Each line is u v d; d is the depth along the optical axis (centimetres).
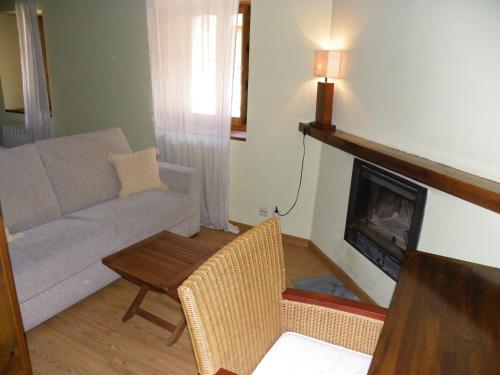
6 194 236
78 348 208
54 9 409
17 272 197
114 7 368
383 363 91
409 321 106
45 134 468
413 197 211
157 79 351
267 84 314
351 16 258
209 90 327
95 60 399
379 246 241
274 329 135
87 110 425
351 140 247
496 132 159
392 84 223
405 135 215
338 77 272
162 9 329
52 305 219
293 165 323
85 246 231
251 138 333
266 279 128
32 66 448
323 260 310
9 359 110
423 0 194
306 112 306
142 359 202
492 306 114
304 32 291
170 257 220
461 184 160
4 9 462
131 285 269
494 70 158
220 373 103
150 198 303
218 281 106
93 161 295
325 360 129
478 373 88
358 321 130
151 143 389
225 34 306
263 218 350
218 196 350
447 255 188
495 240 161
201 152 347
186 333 223
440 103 188
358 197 262
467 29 170
